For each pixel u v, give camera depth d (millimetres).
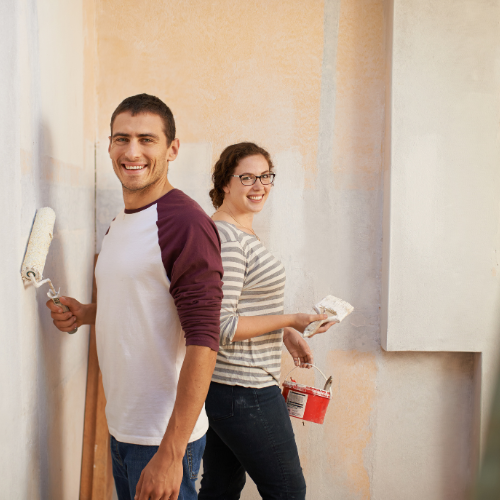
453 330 2305
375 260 2426
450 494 2475
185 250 1231
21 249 1277
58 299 1484
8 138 1231
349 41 2361
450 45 2240
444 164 2270
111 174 2344
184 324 1233
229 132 2367
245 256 1701
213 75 2352
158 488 1155
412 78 2246
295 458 1748
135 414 1305
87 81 2168
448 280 2295
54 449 1656
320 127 2383
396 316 2301
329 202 2408
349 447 2477
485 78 2252
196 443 1369
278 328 1684
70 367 1891
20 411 1283
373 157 2396
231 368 1682
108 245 1384
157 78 2338
